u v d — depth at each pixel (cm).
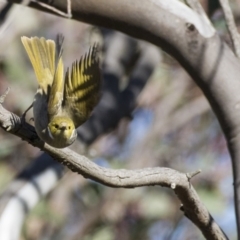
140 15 739
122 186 656
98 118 1066
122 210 1481
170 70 1524
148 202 1498
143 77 1152
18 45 1440
